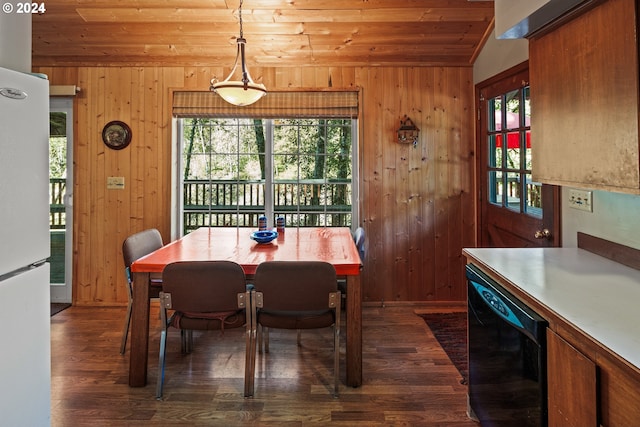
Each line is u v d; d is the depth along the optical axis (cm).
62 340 306
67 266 391
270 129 397
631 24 134
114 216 383
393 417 209
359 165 379
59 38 349
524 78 284
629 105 136
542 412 132
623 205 182
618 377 99
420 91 375
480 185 363
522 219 287
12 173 90
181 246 286
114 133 379
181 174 396
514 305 147
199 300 223
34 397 98
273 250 272
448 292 384
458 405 219
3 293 88
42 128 100
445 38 344
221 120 398
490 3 310
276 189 401
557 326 125
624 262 180
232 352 287
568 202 227
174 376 252
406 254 382
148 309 241
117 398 227
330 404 221
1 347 88
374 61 372
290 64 376
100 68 378
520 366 145
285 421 206
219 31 338
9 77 89
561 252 205
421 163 379
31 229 97
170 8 316
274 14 319
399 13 318
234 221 403
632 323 115
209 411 215
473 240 379
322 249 275
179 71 378
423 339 307
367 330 325
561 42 178
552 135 187
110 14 323
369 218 381
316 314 236
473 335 195
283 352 286
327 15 320
